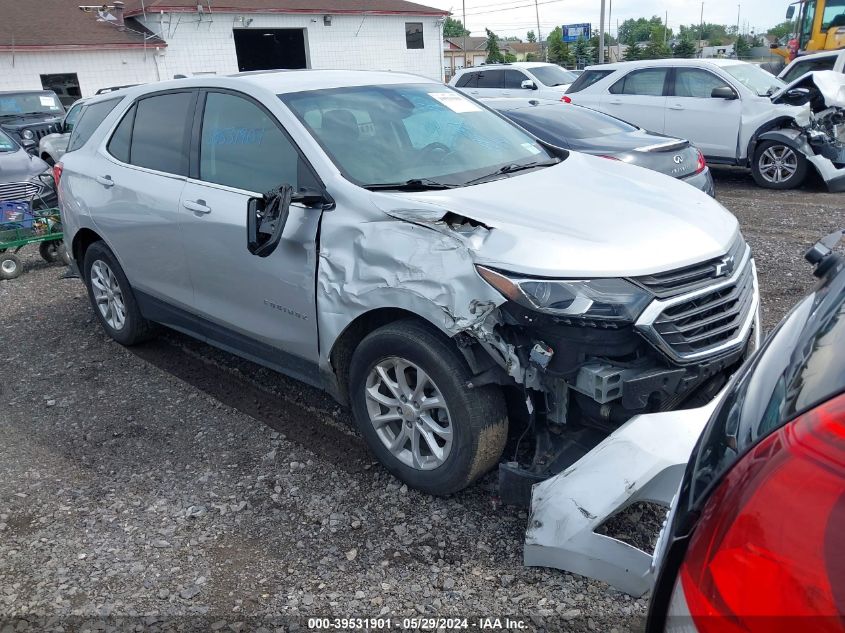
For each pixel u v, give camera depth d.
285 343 3.81
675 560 1.35
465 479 3.14
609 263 2.87
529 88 15.23
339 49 31.92
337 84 4.21
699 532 1.29
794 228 8.08
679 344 2.84
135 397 4.67
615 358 2.82
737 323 3.07
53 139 14.38
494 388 3.08
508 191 3.49
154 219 4.49
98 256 5.31
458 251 2.96
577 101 12.62
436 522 3.20
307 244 3.49
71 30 26.50
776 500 1.18
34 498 3.59
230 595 2.85
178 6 27.36
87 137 5.52
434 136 4.07
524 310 2.80
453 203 3.28
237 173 4.04
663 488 2.42
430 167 3.79
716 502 1.29
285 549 3.10
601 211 3.28
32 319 6.37
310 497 3.45
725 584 1.19
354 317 3.30
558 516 2.64
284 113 3.84
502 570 2.88
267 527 3.26
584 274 2.82
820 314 1.64
